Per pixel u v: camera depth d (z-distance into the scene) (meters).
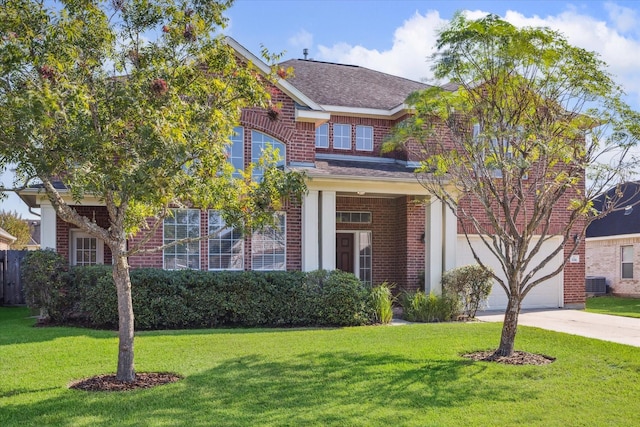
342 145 18.53
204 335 11.54
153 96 7.29
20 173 7.45
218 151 7.59
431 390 7.52
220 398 7.00
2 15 6.66
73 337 10.98
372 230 18.12
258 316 13.36
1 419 6.14
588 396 7.34
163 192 6.98
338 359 9.23
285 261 15.29
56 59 6.92
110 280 12.57
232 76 8.22
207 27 8.20
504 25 9.58
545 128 9.91
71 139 6.57
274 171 8.73
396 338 11.37
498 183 14.66
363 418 6.33
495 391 7.54
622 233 25.33
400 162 18.05
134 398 6.94
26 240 37.69
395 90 20.52
